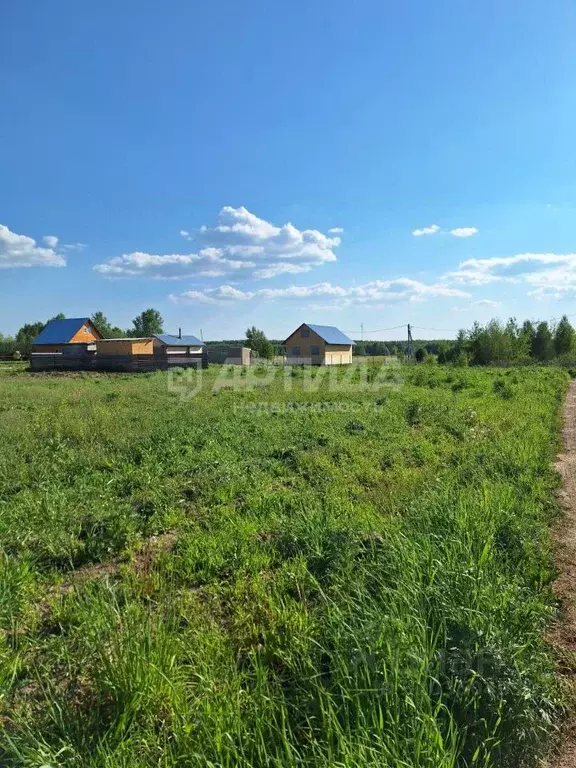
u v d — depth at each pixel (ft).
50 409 42.86
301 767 7.36
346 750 7.00
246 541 16.11
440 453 29.35
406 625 9.48
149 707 8.52
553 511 19.56
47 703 8.70
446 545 13.47
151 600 12.91
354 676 8.59
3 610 11.89
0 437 31.65
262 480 23.22
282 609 11.82
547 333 178.09
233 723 7.84
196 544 15.97
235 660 10.34
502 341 161.38
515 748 8.18
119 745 7.66
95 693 9.03
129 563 15.30
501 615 10.67
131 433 32.48
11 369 128.06
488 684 8.54
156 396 57.67
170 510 19.33
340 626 10.06
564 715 9.26
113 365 125.08
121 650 9.14
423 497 18.97
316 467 25.62
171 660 9.22
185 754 7.48
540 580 13.93
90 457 26.48
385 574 12.77
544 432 34.04
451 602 10.75
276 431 34.19
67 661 10.02
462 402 50.62
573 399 59.26
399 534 14.12
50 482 22.33
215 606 12.67
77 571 15.15
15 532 16.61
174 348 150.20
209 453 27.27
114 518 17.62
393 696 8.03
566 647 11.30
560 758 8.41
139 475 22.81
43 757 7.22
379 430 35.19
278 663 10.42
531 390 63.16
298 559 14.32
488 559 13.38
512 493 19.93
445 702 8.52
